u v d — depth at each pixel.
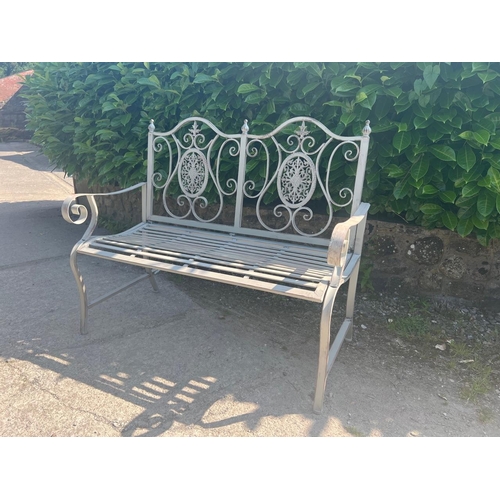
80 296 2.27
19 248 3.74
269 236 2.46
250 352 2.25
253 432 1.69
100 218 4.66
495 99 2.37
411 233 2.82
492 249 2.67
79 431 1.65
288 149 2.86
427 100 2.35
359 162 2.17
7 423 1.67
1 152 11.66
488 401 1.94
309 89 2.62
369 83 2.53
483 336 2.50
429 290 2.86
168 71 3.37
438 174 2.46
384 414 1.82
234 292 3.02
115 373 2.01
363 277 2.95
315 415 1.79
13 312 2.54
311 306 2.83
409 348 2.36
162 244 2.30
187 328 2.47
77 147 4.06
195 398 1.87
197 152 2.63
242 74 2.91
